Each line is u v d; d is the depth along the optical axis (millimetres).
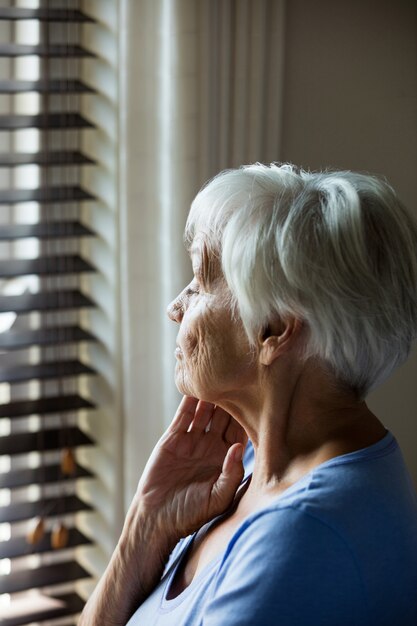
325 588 1022
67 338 1990
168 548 1359
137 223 1877
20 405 1990
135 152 1845
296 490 1085
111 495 2029
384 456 1121
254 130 1913
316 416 1152
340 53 2057
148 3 1794
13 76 2029
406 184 2188
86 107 1939
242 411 1213
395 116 2143
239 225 1100
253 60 1881
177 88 1802
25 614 2104
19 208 2078
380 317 1082
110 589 1398
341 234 1064
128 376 1936
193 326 1183
